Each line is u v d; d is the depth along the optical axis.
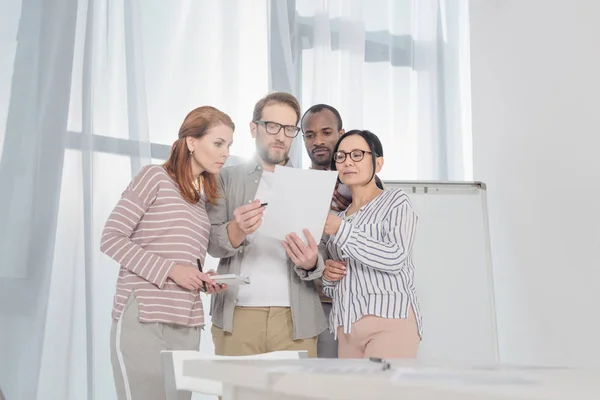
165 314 1.78
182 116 2.73
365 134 2.11
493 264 3.21
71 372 2.35
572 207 2.84
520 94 3.11
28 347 2.27
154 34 2.72
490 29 3.28
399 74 3.31
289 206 1.91
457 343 2.66
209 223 1.98
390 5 3.36
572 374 0.85
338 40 3.15
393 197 2.04
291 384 0.74
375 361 0.96
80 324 2.39
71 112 2.45
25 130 2.37
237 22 2.87
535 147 3.02
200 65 2.79
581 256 2.78
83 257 2.41
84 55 2.49
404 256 1.96
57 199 2.37
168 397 1.23
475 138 3.34
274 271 2.04
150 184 1.85
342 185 2.23
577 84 2.85
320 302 2.11
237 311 2.02
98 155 2.50
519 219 3.08
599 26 2.77
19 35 2.40
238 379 0.81
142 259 1.77
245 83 2.87
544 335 2.92
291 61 2.96
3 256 2.28
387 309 1.96
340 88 3.12
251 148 2.83
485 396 0.58
